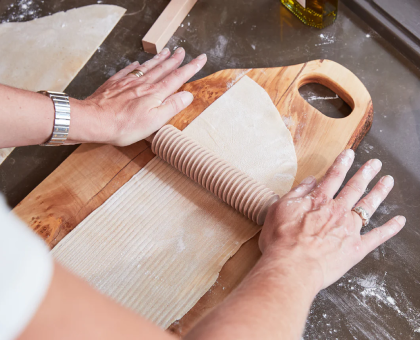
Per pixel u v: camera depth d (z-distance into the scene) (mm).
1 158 1044
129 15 1255
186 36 1212
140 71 1005
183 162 866
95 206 899
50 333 284
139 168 934
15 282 259
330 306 821
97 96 918
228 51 1178
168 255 821
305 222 722
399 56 1127
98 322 310
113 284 799
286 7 1229
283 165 900
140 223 856
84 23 1240
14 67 1178
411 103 1055
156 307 776
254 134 937
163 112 905
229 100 984
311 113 969
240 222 844
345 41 1161
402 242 877
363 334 792
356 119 951
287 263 646
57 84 1148
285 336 514
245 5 1248
